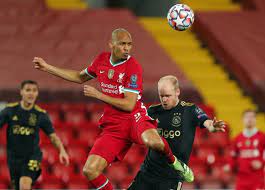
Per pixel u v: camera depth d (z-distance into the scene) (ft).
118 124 84.58
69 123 179.63
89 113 184.44
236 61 212.84
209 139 182.09
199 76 214.69
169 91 85.92
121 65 84.33
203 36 233.35
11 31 215.92
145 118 84.23
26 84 108.68
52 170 170.09
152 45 217.15
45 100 188.96
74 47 209.46
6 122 110.22
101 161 83.56
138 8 267.80
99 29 222.07
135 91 83.35
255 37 224.33
